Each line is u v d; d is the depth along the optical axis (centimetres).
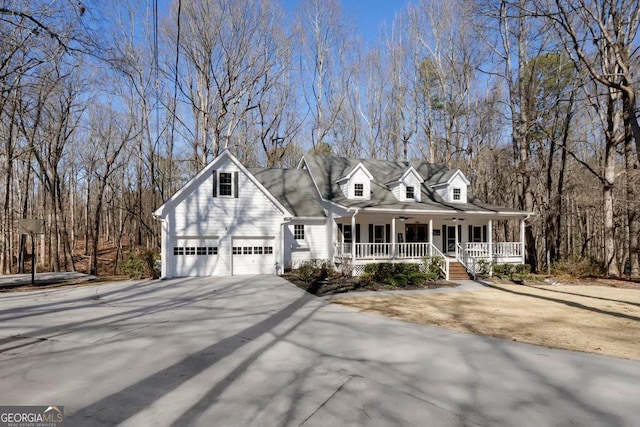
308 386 476
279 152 3512
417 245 2003
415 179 2172
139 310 1004
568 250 3059
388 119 3678
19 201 2778
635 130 1247
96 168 3108
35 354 609
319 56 3500
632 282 1772
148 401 428
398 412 404
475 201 2333
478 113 2942
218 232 1819
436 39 3200
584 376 522
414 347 667
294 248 2084
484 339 731
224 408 410
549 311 1051
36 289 1430
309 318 916
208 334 749
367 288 1477
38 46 1296
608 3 1825
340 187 2228
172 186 3697
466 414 401
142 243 4169
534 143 2970
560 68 2181
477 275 1884
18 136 2261
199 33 2648
